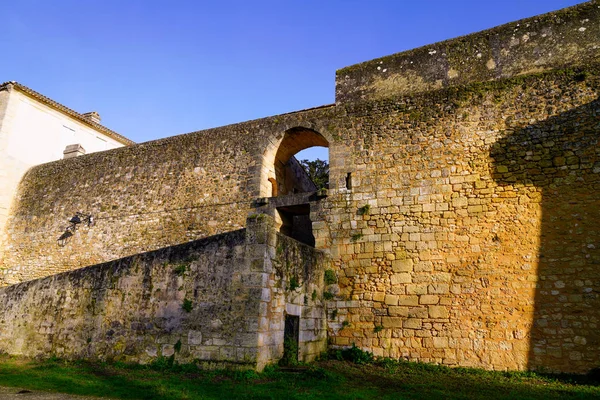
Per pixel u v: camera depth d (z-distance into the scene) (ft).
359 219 34.27
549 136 30.25
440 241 31.27
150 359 27.30
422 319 30.22
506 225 29.81
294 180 49.34
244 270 26.12
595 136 28.96
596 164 28.45
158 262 29.30
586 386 23.68
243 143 42.50
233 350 24.89
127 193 47.85
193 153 45.09
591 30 32.50
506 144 31.35
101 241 47.57
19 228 55.01
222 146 43.65
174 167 45.73
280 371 25.00
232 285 26.21
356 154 36.06
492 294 28.96
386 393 21.33
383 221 33.45
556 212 28.76
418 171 33.47
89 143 73.00
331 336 32.37
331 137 37.55
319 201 36.17
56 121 66.49
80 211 50.65
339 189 35.70
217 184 42.45
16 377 24.48
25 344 33.60
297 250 29.94
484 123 32.45
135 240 45.16
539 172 29.89
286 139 42.14
